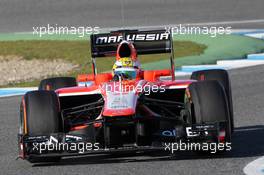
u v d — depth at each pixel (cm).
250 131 3506
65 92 3073
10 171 2850
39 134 2811
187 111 2911
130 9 9681
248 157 2836
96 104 3291
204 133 2762
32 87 5612
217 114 2808
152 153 3017
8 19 9475
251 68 5800
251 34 7556
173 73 3378
